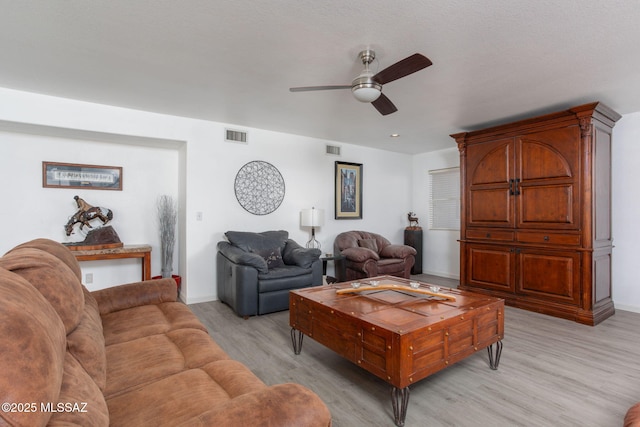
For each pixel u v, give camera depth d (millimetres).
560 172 3574
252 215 4574
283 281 3734
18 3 1815
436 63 2541
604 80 2871
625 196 3834
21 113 3146
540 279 3764
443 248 5941
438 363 1972
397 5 1843
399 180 6336
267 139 4676
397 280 3172
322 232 5273
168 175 4520
